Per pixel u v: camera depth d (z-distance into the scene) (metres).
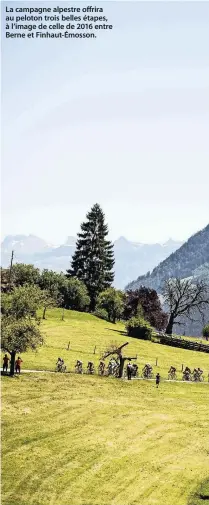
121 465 43.62
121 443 47.59
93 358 74.38
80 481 40.22
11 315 58.22
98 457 44.31
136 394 62.03
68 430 48.22
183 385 70.25
